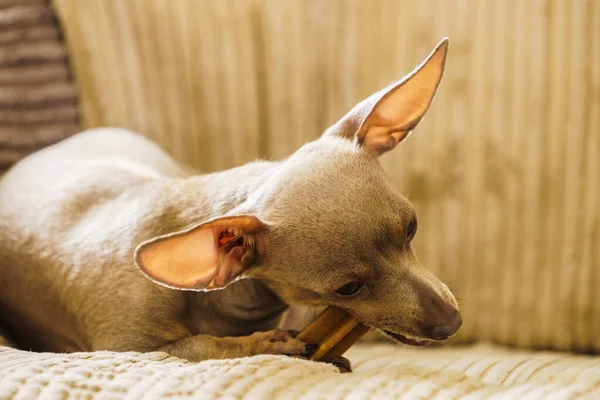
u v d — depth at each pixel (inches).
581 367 27.4
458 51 36.1
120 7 36.0
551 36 35.7
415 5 35.9
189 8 36.2
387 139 28.7
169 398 23.7
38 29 35.7
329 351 27.3
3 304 31.3
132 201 29.5
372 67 36.5
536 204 37.0
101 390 24.1
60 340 30.5
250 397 23.6
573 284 37.3
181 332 28.7
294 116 37.2
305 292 27.4
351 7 36.1
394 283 26.9
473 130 36.7
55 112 36.2
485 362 30.7
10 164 35.7
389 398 23.4
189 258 25.8
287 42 36.5
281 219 26.8
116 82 36.6
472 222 37.5
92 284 28.6
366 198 26.8
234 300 29.0
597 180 36.4
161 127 37.1
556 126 36.3
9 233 30.4
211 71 36.8
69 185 30.7
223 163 37.5
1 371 24.7
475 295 37.9
